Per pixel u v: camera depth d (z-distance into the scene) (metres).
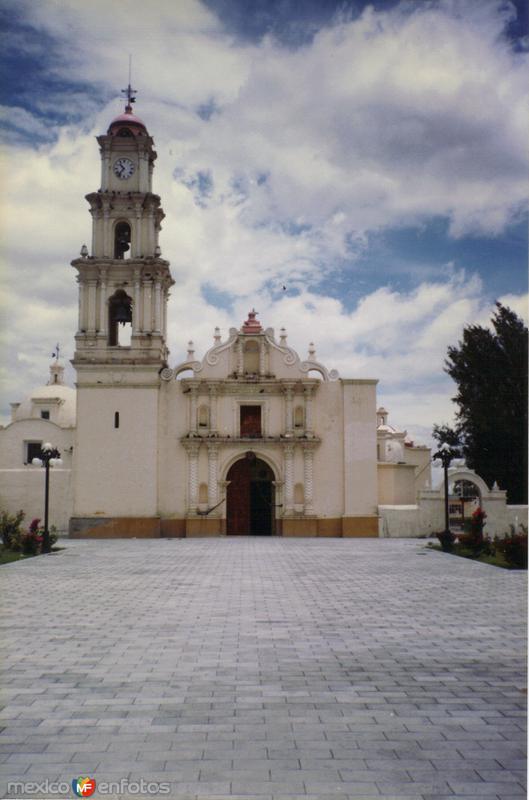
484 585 22.00
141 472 44.22
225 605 18.27
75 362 44.66
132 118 46.72
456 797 7.31
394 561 29.27
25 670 11.87
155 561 29.52
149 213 46.31
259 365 45.66
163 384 45.31
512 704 10.09
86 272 45.41
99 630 15.06
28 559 30.45
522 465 48.81
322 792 7.42
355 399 45.41
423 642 13.91
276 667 12.04
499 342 49.72
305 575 24.61
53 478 46.00
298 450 45.03
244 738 8.81
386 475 48.81
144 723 9.34
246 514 45.53
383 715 9.62
